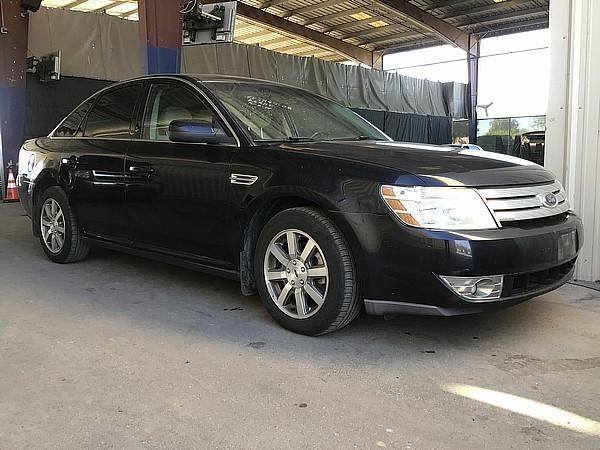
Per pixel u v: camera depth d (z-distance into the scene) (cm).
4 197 1033
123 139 437
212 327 349
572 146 446
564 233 317
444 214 283
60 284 446
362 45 2309
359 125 442
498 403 253
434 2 1880
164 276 470
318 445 219
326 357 304
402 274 289
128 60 1214
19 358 300
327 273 312
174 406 250
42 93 1107
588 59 434
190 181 373
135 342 324
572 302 398
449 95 2014
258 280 348
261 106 395
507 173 313
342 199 302
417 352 311
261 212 345
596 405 252
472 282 282
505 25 2038
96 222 458
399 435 226
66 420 238
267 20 1916
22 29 1045
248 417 240
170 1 820
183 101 400
